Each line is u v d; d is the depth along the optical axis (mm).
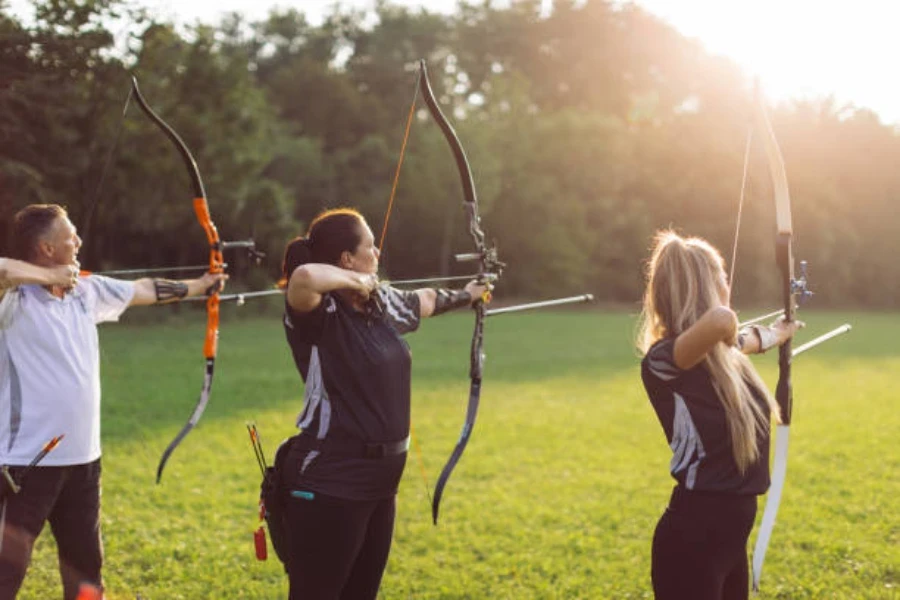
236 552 4660
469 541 5004
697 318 2615
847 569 4488
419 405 10641
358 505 2629
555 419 9703
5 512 2916
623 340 21734
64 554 3145
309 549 2635
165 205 26266
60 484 3023
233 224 29109
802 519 5469
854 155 48938
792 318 3082
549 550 4852
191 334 21297
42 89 18781
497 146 43094
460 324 26594
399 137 45188
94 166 21812
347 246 2729
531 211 43594
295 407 10109
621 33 59031
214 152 26375
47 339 2990
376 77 52656
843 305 48688
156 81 24156
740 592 2672
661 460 7508
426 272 41875
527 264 43812
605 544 4977
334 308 2641
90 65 20188
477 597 4090
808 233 47000
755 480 2531
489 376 13797
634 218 45531
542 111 54281
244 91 28250
